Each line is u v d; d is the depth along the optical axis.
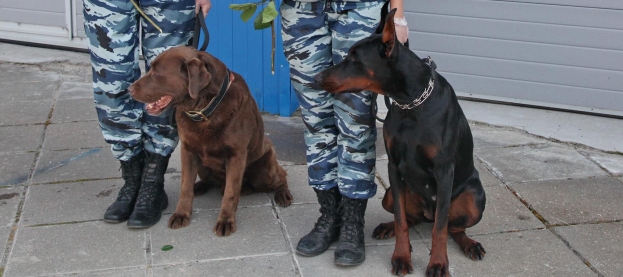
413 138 3.02
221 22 5.30
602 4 5.16
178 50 3.28
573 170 4.47
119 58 3.40
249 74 5.41
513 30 5.45
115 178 4.25
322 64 3.18
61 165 4.43
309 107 3.28
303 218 3.77
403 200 3.20
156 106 3.28
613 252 3.44
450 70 5.74
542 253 3.42
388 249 3.44
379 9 3.04
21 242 3.45
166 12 3.40
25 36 6.98
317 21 3.08
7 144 4.75
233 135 3.48
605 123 5.34
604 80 5.36
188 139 3.51
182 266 3.26
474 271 3.24
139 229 3.61
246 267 3.26
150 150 3.73
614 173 4.43
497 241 3.54
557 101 5.54
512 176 4.36
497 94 5.68
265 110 5.51
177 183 4.21
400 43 2.92
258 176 3.92
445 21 5.59
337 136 3.35
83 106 5.53
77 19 6.79
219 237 3.54
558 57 5.41
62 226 3.62
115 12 3.31
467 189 3.28
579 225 3.72
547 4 5.29
